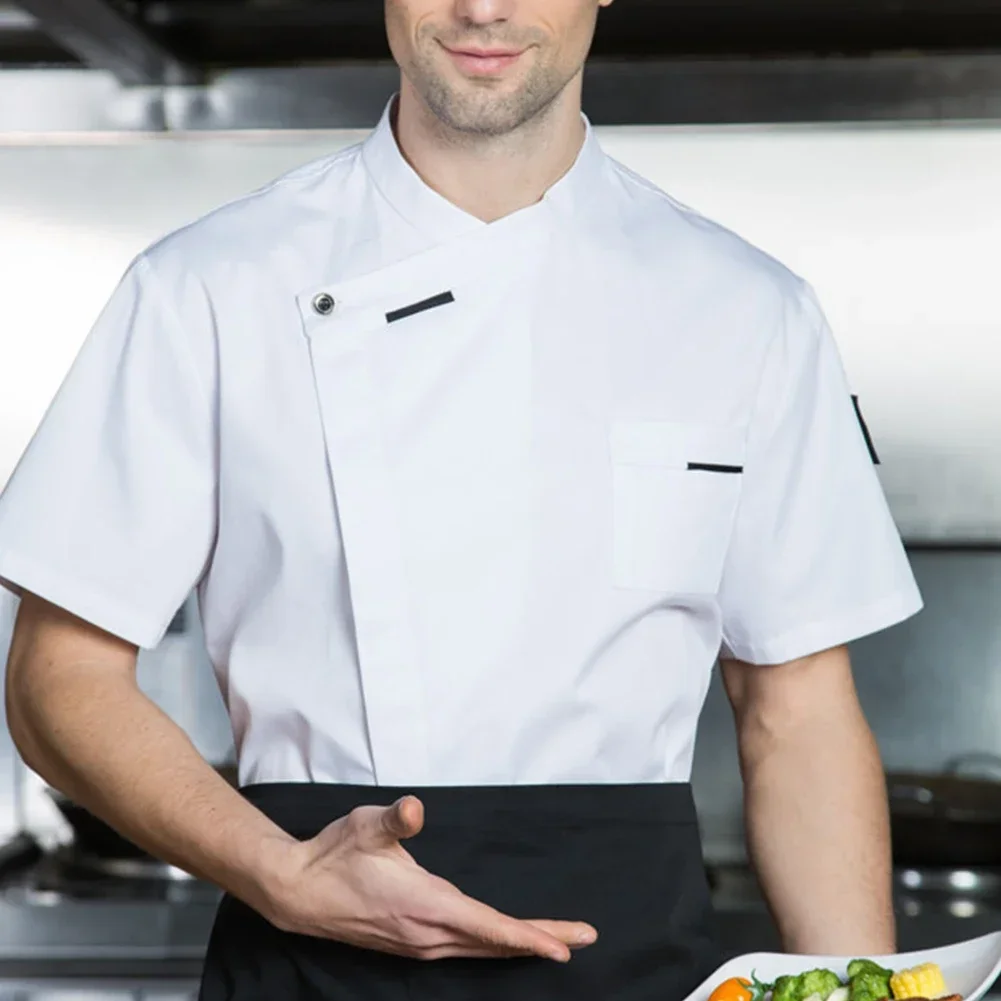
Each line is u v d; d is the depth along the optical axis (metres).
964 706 3.93
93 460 1.67
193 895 3.41
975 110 3.64
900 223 3.75
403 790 1.61
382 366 1.66
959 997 1.46
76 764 1.60
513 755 1.63
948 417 3.78
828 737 1.81
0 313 3.81
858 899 1.76
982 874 3.51
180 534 1.67
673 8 3.31
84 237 3.79
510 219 1.69
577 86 1.73
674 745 1.74
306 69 3.56
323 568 1.65
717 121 3.62
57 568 1.64
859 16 3.37
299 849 1.45
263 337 1.66
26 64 3.63
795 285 1.84
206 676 3.88
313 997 1.57
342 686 1.63
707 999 1.52
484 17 1.54
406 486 1.65
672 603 1.71
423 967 1.57
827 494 1.81
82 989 3.24
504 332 1.69
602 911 1.62
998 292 3.76
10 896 3.39
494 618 1.64
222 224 1.72
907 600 1.83
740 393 1.76
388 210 1.71
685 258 1.78
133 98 3.62
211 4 3.27
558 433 1.69
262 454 1.65
